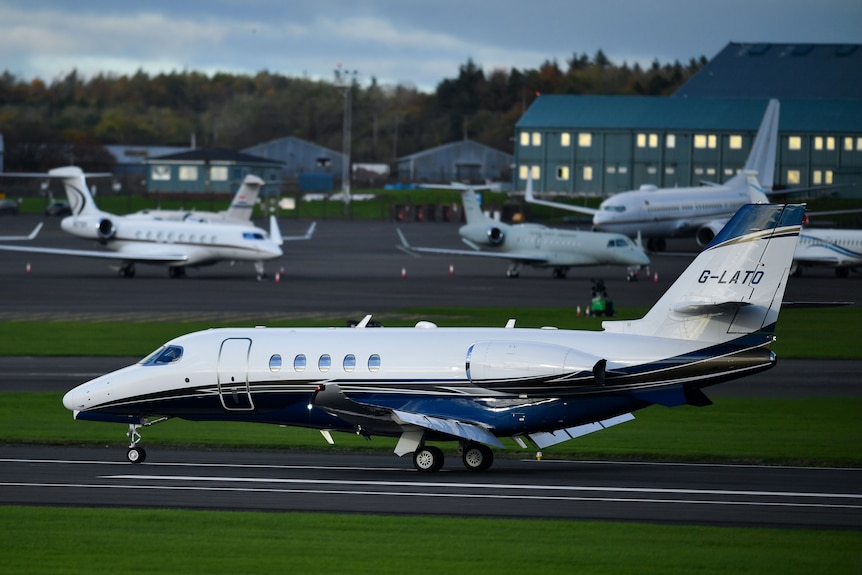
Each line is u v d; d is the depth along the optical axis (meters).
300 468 116.00
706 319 112.81
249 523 90.38
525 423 113.50
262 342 121.25
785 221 110.69
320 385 112.88
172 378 121.62
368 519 91.75
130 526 89.31
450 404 114.81
